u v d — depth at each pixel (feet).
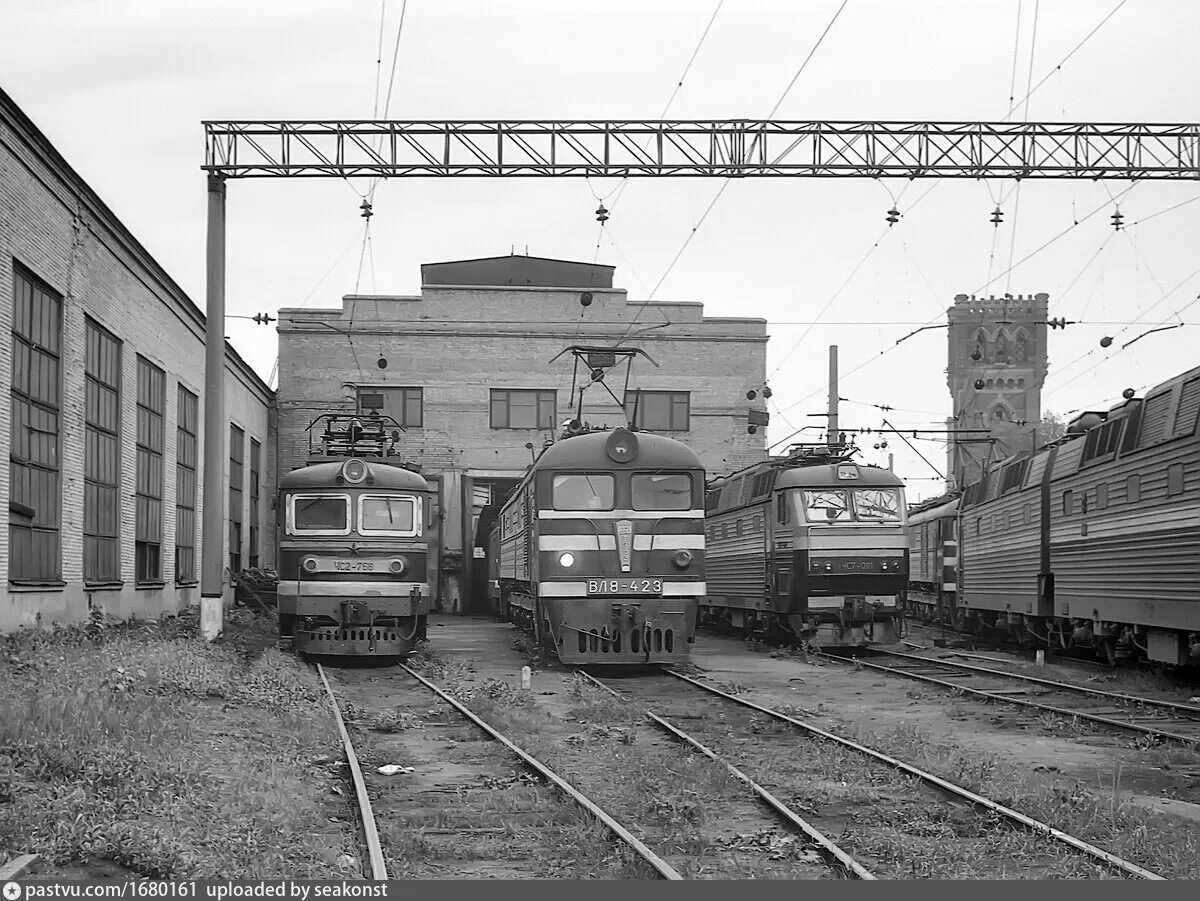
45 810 29.66
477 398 146.30
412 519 77.36
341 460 80.02
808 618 88.69
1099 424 75.77
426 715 53.93
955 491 119.96
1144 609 66.18
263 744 43.24
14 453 61.87
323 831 30.73
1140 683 65.67
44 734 37.40
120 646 63.77
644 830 31.42
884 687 65.98
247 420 130.00
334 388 145.38
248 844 28.45
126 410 83.35
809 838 29.63
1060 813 32.07
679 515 72.33
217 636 75.25
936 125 74.43
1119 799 34.37
